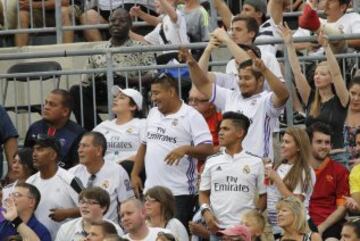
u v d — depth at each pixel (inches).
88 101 1256.2
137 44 1295.5
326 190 1137.4
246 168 1120.2
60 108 1207.6
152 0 1395.2
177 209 1152.2
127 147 1204.5
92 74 1243.2
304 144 1123.9
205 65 1193.4
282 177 1125.7
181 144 1157.7
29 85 1253.1
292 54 1214.9
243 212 1117.1
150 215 1101.7
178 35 1316.4
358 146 1142.3
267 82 1176.2
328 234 1130.0
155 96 1161.4
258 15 1288.1
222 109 1178.6
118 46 1291.8
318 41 1206.3
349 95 1186.0
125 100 1209.4
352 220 1067.9
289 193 1111.6
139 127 1206.3
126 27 1290.6
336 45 1236.5
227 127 1120.8
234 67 1203.9
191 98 1195.3
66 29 1381.6
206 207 1116.5
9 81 1278.3
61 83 1278.3
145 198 1103.6
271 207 1119.0
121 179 1165.1
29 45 1390.3
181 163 1154.7
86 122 1256.2
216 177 1122.7
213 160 1126.4
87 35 1386.6
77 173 1169.4
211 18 1359.5
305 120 1208.2
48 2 1387.8
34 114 1289.4
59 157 1169.4
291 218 1067.9
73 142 1207.6
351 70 1234.0
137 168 1175.0
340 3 1280.8
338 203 1133.7
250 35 1211.9
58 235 1125.7
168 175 1154.7
